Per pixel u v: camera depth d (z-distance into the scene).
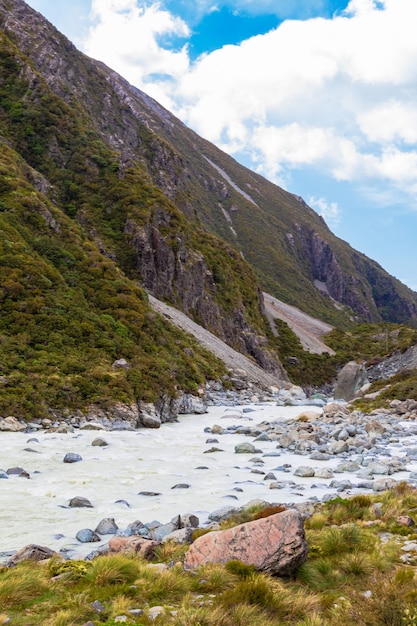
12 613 8.78
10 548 13.43
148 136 159.75
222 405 60.88
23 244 57.06
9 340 42.72
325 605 9.40
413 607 8.44
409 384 57.81
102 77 170.00
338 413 47.31
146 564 11.45
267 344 124.75
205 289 110.06
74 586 10.14
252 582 9.73
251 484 21.55
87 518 16.27
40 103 110.44
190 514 15.28
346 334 176.62
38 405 36.06
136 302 61.62
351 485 21.23
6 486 19.84
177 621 8.41
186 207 143.62
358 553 11.68
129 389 41.97
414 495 17.38
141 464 25.38
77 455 25.47
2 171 72.19
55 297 51.53
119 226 96.50
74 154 106.81
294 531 11.09
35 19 158.12
